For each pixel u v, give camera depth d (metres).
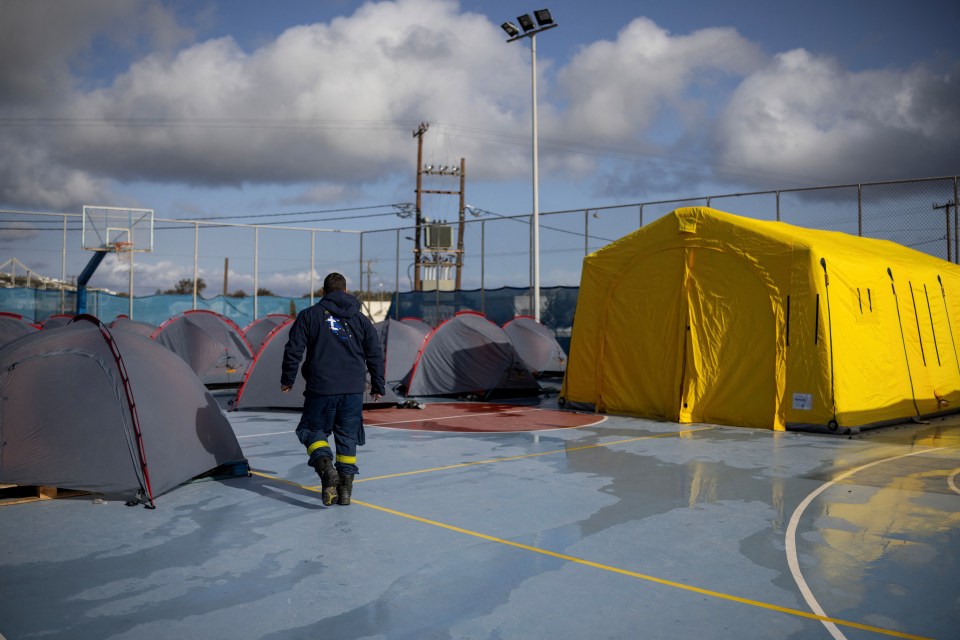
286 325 12.48
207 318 16.70
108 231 26.52
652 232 11.43
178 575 3.96
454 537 4.70
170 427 5.98
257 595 3.66
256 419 10.81
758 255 10.22
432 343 14.80
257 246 28.09
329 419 5.62
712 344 10.62
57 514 5.26
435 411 12.09
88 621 3.33
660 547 4.50
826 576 3.97
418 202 44.16
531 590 3.74
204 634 3.19
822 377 9.52
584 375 12.31
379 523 5.04
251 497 5.81
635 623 3.32
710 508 5.49
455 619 3.36
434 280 30.53
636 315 11.58
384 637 3.16
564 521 5.11
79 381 5.81
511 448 8.27
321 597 3.64
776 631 3.23
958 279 13.05
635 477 6.65
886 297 10.82
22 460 5.61
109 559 4.24
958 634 3.20
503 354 14.64
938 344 11.97
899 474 6.80
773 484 6.36
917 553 4.38
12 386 5.70
